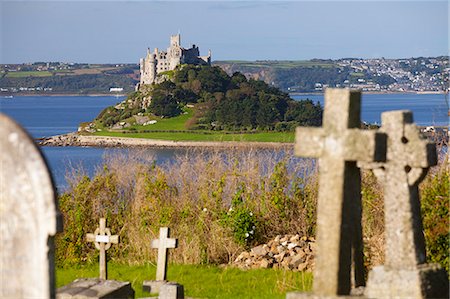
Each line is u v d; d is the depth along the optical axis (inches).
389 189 759.7
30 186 594.6
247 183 1395.2
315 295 644.7
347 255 654.5
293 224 1358.3
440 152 1131.3
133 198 1424.7
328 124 657.6
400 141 753.0
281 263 1243.8
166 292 977.5
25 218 597.3
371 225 1178.0
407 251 749.3
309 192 1368.1
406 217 750.5
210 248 1316.4
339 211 648.4
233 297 1027.9
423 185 1061.1
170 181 1418.6
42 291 598.2
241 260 1279.5
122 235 1371.8
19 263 601.0
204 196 1386.6
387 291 730.8
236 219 1334.9
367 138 641.6
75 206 1389.0
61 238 1368.1
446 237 960.3
